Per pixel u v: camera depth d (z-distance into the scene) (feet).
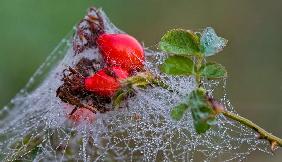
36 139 1.61
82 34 1.42
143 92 1.41
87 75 1.38
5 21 2.58
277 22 3.40
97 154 1.63
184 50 1.34
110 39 1.38
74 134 1.58
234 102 2.85
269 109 2.68
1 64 2.50
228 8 3.44
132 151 1.63
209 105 1.30
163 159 1.67
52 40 2.67
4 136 1.76
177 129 1.58
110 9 3.12
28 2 2.66
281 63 3.25
